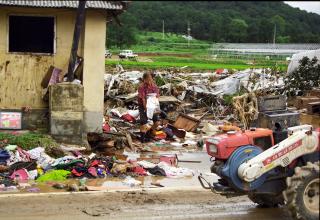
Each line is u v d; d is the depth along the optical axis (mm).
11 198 9602
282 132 8625
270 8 104562
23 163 11445
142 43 66125
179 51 60250
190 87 24312
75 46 13531
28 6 13766
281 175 8266
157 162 12867
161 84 25906
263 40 71875
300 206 7711
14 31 14773
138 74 27172
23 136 12773
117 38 57406
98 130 14586
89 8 13992
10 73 14391
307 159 8367
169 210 9148
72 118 13523
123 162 12297
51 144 12680
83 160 11773
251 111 15109
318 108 10008
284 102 9656
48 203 9359
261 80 24828
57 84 13430
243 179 7910
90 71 14484
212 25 80250
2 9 14133
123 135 15086
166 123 17719
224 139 8047
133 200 9695
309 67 23094
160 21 83250
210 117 21375
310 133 8141
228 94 24062
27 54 14414
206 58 53406
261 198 9297
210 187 8523
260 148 8180
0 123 14297
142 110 16344
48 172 11266
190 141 16328
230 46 60875
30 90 14484
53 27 14570
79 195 9906
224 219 8695
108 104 21078
